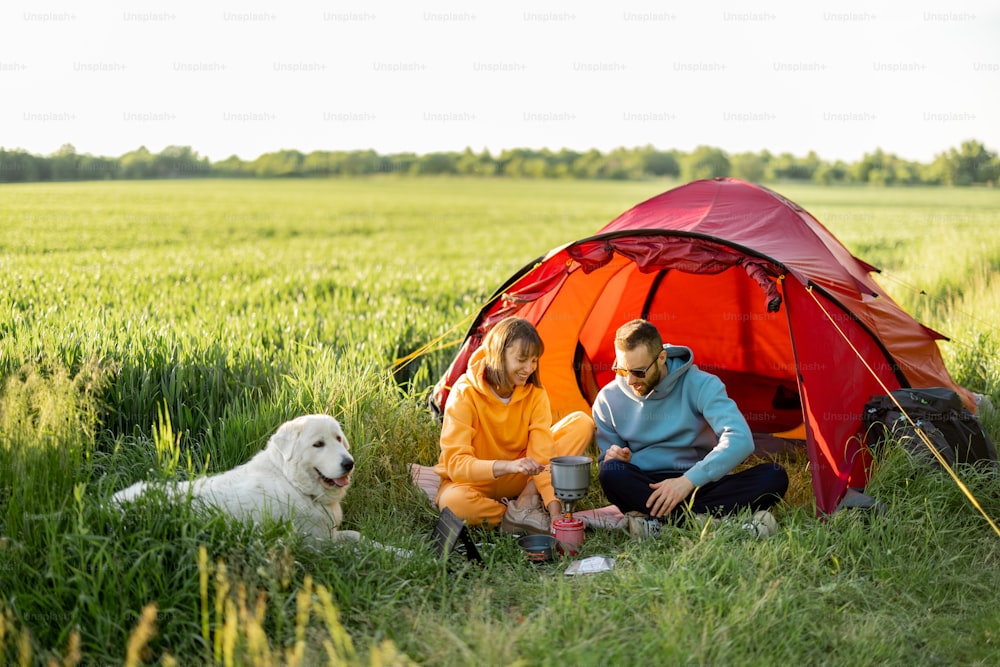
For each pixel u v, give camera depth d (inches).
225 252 900.0
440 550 168.2
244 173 3754.9
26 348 235.3
